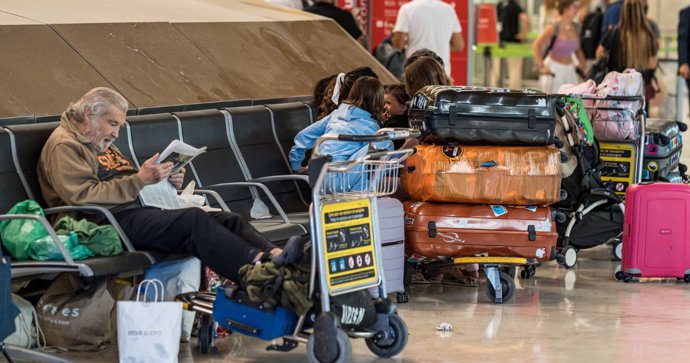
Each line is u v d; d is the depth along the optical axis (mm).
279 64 11133
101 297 6973
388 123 9672
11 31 9086
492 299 8656
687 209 9414
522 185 8438
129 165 7559
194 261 7230
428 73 9453
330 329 6395
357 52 12383
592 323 7977
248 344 7320
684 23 17000
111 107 7168
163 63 9930
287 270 6473
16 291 7484
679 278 9570
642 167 10656
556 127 9531
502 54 21312
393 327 6961
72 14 10008
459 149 8477
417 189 8570
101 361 6746
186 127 8508
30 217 6531
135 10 10766
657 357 7066
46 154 7145
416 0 14219
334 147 8391
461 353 7117
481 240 8516
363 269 6738
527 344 7359
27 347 6953
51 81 8781
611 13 17281
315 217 6441
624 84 10305
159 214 6988
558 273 9867
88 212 7117
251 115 9148
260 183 8406
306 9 13797
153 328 6387
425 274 9445
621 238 10523
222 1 12359
